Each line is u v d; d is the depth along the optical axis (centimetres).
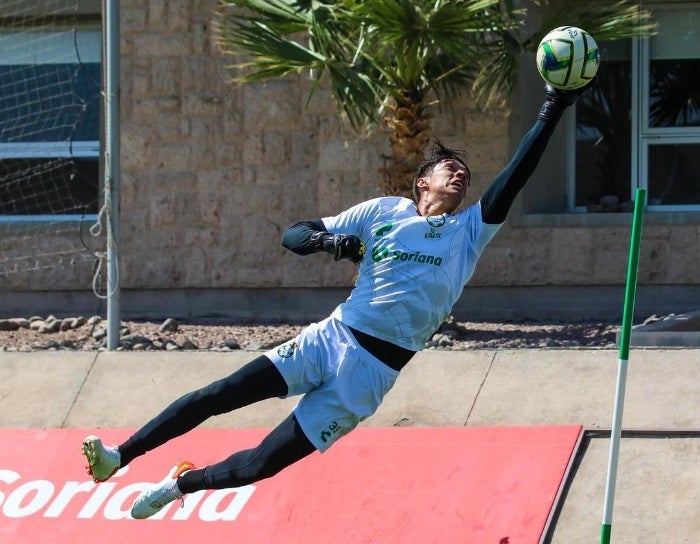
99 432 1761
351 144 2627
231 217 2672
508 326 2436
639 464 1535
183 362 1955
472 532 1444
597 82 2692
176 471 1282
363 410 1213
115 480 1630
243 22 2641
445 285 1211
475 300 2611
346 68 2200
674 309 2538
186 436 1706
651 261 2542
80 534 1548
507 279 2583
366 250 1226
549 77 1167
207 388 1212
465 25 2103
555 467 1526
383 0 2038
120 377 1933
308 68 2266
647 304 2556
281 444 1212
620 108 2689
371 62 2281
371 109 2277
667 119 2678
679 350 1786
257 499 1548
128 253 2702
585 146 2700
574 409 1683
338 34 2253
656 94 2681
